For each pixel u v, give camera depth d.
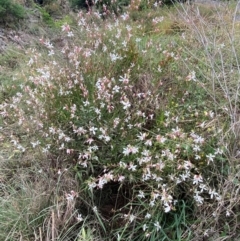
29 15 6.00
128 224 1.96
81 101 2.32
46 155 2.31
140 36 3.04
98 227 2.02
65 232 1.91
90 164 2.06
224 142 2.01
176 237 1.92
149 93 2.27
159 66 2.45
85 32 3.20
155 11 3.86
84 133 2.14
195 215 1.96
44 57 3.53
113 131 2.14
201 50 2.90
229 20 3.41
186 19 2.87
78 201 2.09
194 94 2.45
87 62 2.42
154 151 2.01
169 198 1.73
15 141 2.27
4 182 2.34
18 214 2.01
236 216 1.85
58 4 7.35
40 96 2.50
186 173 1.85
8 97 3.15
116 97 2.34
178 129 2.00
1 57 4.15
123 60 2.59
